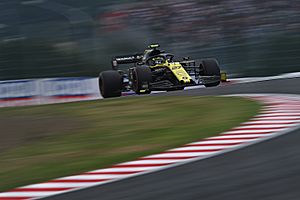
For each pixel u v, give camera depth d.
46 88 66.44
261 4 96.44
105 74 50.12
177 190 14.69
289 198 12.73
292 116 26.23
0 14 113.69
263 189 13.76
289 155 17.39
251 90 42.50
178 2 102.88
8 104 66.62
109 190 15.75
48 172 19.73
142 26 105.19
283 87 41.94
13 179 19.30
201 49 95.38
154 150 21.52
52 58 100.44
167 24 102.56
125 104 38.91
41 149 24.94
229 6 97.69
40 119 34.75
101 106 39.19
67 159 21.81
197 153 19.88
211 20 98.19
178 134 24.77
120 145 23.58
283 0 95.56
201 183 15.12
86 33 106.81
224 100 36.41
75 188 16.75
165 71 48.53
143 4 106.94
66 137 27.45
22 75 97.12
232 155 18.55
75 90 65.69
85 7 113.19
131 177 17.19
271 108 30.00
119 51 103.25
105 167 19.39
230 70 86.50
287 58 84.50
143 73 46.62
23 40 105.38
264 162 16.83
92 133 27.78
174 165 18.16
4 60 100.00
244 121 26.42
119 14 108.50
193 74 49.72
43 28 108.62
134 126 28.66
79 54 101.50
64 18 111.00
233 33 94.94
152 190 15.04
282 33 90.81
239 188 14.13
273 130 23.03
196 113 31.36
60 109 39.50
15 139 28.30
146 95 45.22
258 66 84.88
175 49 98.25
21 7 115.31
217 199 13.39
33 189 17.33
